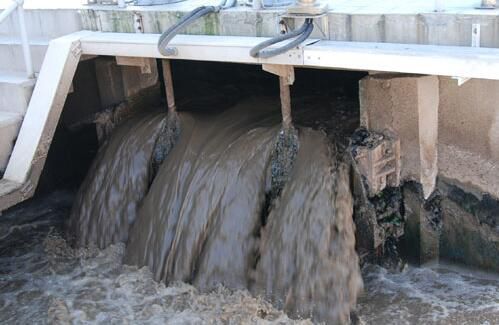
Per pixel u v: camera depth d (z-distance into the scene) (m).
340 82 8.19
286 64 6.03
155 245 6.93
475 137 6.27
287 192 6.46
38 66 7.65
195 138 7.32
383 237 6.71
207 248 6.60
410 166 6.56
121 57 7.45
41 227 8.08
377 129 6.59
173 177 7.11
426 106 6.32
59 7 7.65
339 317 6.04
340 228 6.20
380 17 5.79
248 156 6.77
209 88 8.61
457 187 6.51
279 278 6.26
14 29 8.02
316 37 6.14
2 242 7.83
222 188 6.69
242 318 6.15
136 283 6.80
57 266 7.27
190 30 6.79
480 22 5.37
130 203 7.47
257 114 7.53
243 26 6.50
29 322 6.42
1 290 6.91
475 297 6.24
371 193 6.55
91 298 6.68
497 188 6.26
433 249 6.75
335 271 6.11
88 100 8.34
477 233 6.47
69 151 8.70
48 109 7.02
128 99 8.16
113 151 7.75
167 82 7.58
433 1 6.12
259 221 6.56
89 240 7.54
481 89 6.10
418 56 5.36
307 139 6.68
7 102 7.27
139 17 7.09
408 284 6.53
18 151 7.05
